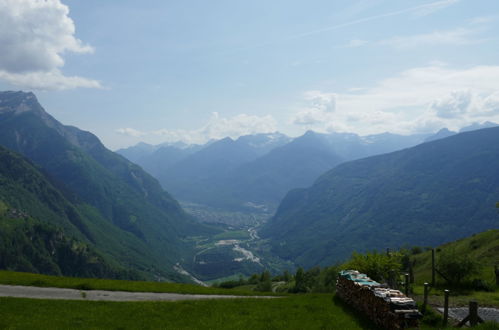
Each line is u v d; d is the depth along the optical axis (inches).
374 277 1540.4
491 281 1722.4
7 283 1727.4
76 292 1637.6
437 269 1764.3
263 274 6067.9
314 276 3922.2
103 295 1615.4
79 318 1176.8
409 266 1785.2
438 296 1471.5
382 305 992.9
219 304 1389.0
